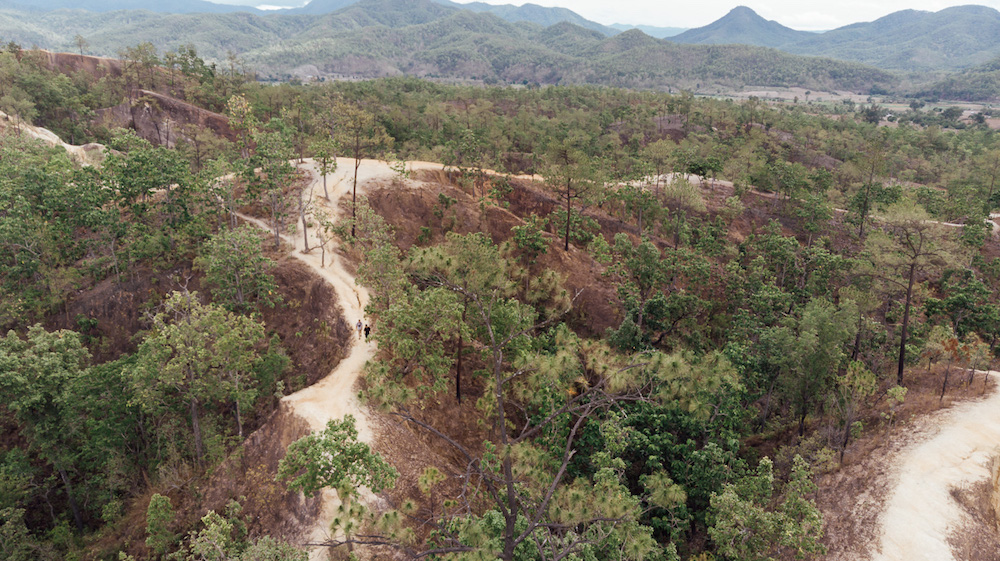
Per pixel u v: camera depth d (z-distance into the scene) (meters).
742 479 34.44
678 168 122.88
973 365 48.94
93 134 135.88
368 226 67.94
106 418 47.62
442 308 40.84
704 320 71.69
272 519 35.34
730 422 41.44
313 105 165.00
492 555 18.72
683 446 40.06
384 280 51.09
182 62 182.00
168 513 36.78
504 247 39.47
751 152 142.12
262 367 50.78
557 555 22.17
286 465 27.31
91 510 48.62
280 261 67.38
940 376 51.91
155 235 70.12
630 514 21.47
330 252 69.69
